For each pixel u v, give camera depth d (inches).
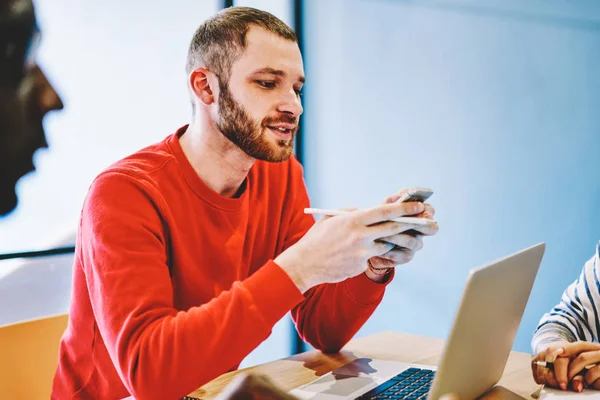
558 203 91.9
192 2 102.3
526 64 93.2
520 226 95.7
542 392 40.5
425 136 104.5
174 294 47.3
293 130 46.8
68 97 87.0
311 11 118.2
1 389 47.4
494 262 31.9
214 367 37.2
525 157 94.5
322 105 118.2
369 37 110.3
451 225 102.7
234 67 44.6
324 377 42.5
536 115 93.0
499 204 97.4
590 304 53.2
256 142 45.4
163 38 98.4
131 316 38.8
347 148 115.0
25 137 82.7
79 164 88.8
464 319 30.1
